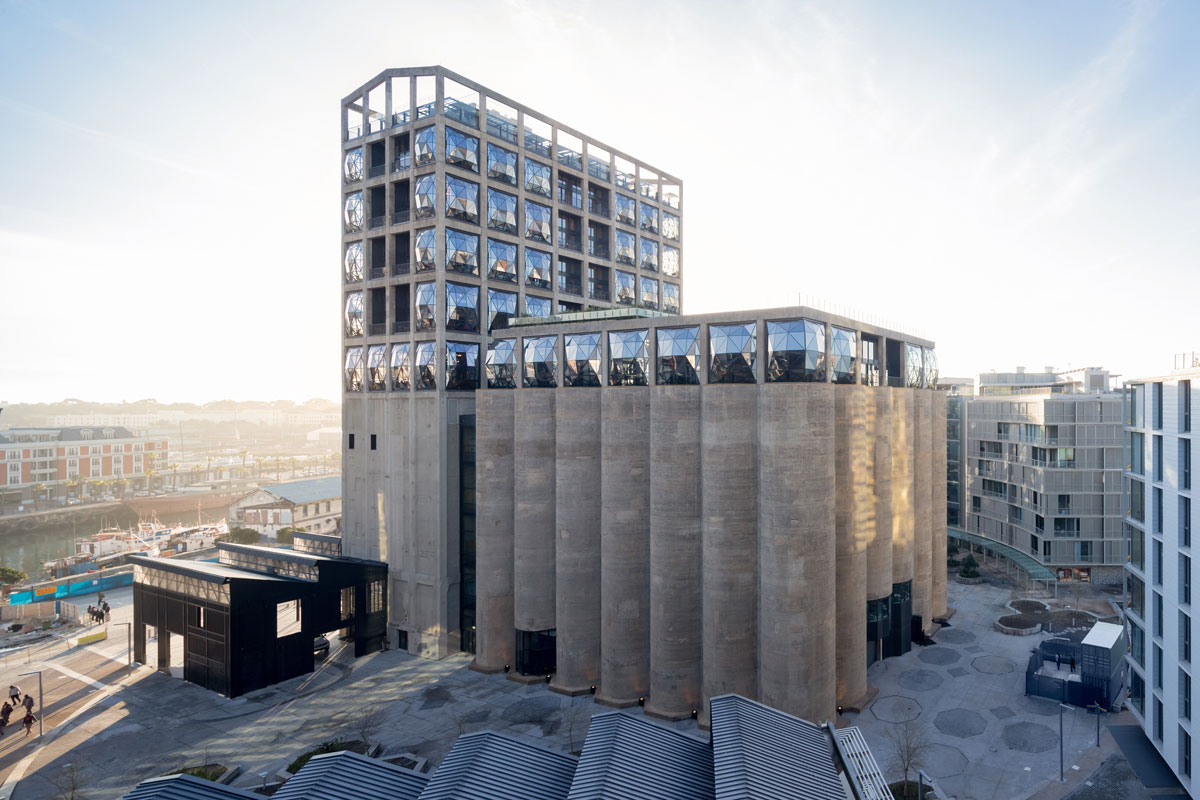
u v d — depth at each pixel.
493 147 55.03
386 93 54.44
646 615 42.41
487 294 53.88
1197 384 28.98
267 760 36.16
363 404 56.28
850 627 41.44
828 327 39.56
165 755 37.03
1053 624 56.72
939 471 60.06
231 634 44.47
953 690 44.12
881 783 25.19
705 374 39.59
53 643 59.25
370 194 56.44
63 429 196.62
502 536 47.62
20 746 38.56
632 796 21.84
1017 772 34.12
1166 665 31.73
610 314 48.00
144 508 169.75
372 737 38.25
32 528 151.88
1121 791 32.34
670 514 39.78
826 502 37.53
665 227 77.62
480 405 47.91
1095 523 69.81
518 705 42.19
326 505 123.31
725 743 23.34
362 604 52.00
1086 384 90.88
